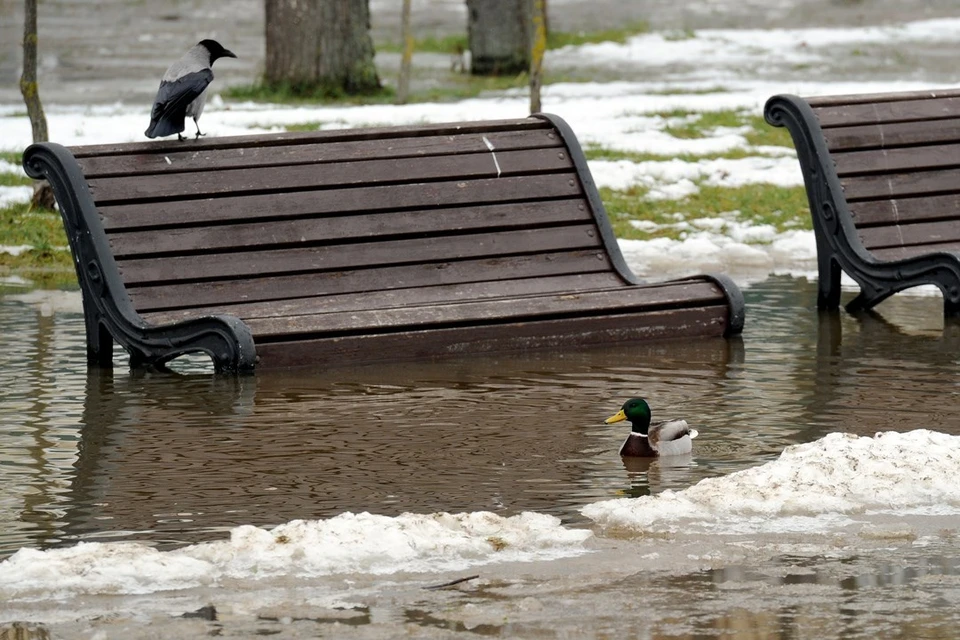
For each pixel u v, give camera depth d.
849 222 17.47
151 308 14.73
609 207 23.61
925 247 17.94
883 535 9.38
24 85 22.42
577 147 17.12
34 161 15.05
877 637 7.73
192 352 14.23
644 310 15.77
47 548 9.10
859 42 48.66
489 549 9.02
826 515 9.79
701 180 25.34
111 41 48.41
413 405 12.93
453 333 14.98
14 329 16.45
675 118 29.89
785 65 42.78
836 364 14.62
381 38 50.78
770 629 7.82
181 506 9.97
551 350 15.40
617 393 13.40
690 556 8.97
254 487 10.41
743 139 28.20
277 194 15.62
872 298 17.38
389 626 7.81
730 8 58.88
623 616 7.98
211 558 8.78
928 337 15.99
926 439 10.95
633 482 10.56
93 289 14.63
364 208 15.88
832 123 17.98
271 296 15.18
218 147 15.64
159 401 13.09
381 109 31.66
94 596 8.21
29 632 7.69
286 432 11.98
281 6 36.03
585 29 51.81
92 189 14.91
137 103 33.66
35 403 13.03
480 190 16.47
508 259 16.33
